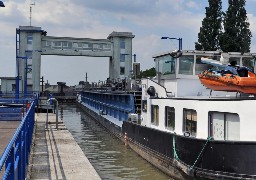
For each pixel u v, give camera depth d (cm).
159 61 2059
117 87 4600
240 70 1441
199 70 1802
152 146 1772
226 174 1200
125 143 2366
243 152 1170
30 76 7238
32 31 7188
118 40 7562
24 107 2880
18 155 840
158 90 1916
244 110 1200
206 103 1346
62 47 7350
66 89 9450
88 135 2950
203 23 6066
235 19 5700
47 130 2506
